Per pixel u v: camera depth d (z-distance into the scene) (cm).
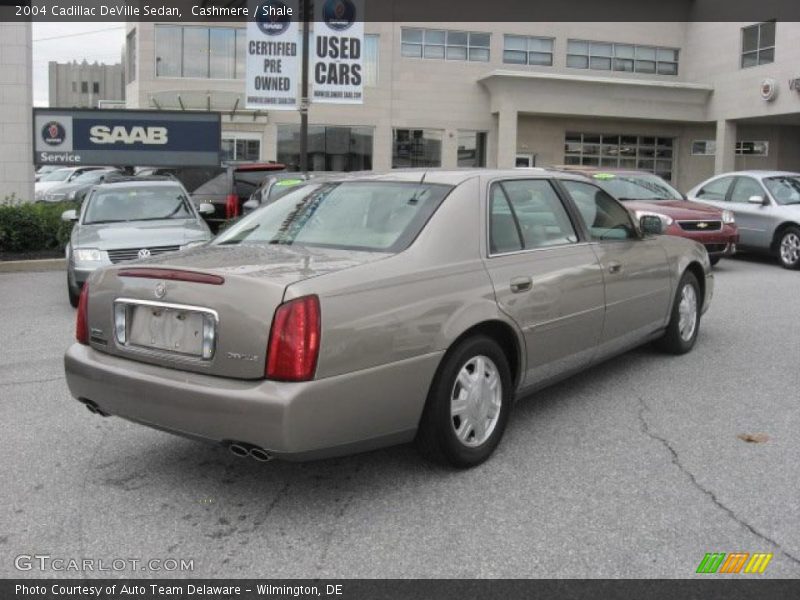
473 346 416
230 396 346
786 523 363
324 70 2100
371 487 408
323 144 3067
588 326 509
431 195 442
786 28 2875
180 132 1781
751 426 495
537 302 458
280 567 330
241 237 466
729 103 3172
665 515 372
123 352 397
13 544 350
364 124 3081
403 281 386
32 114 1750
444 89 3131
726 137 3219
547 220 502
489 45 3161
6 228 1395
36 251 1422
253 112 2973
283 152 3050
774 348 700
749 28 3069
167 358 377
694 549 340
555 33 3219
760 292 1033
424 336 386
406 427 387
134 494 403
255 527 366
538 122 3241
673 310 643
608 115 3164
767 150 3391
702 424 499
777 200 1340
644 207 1192
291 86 2084
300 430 342
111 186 1116
